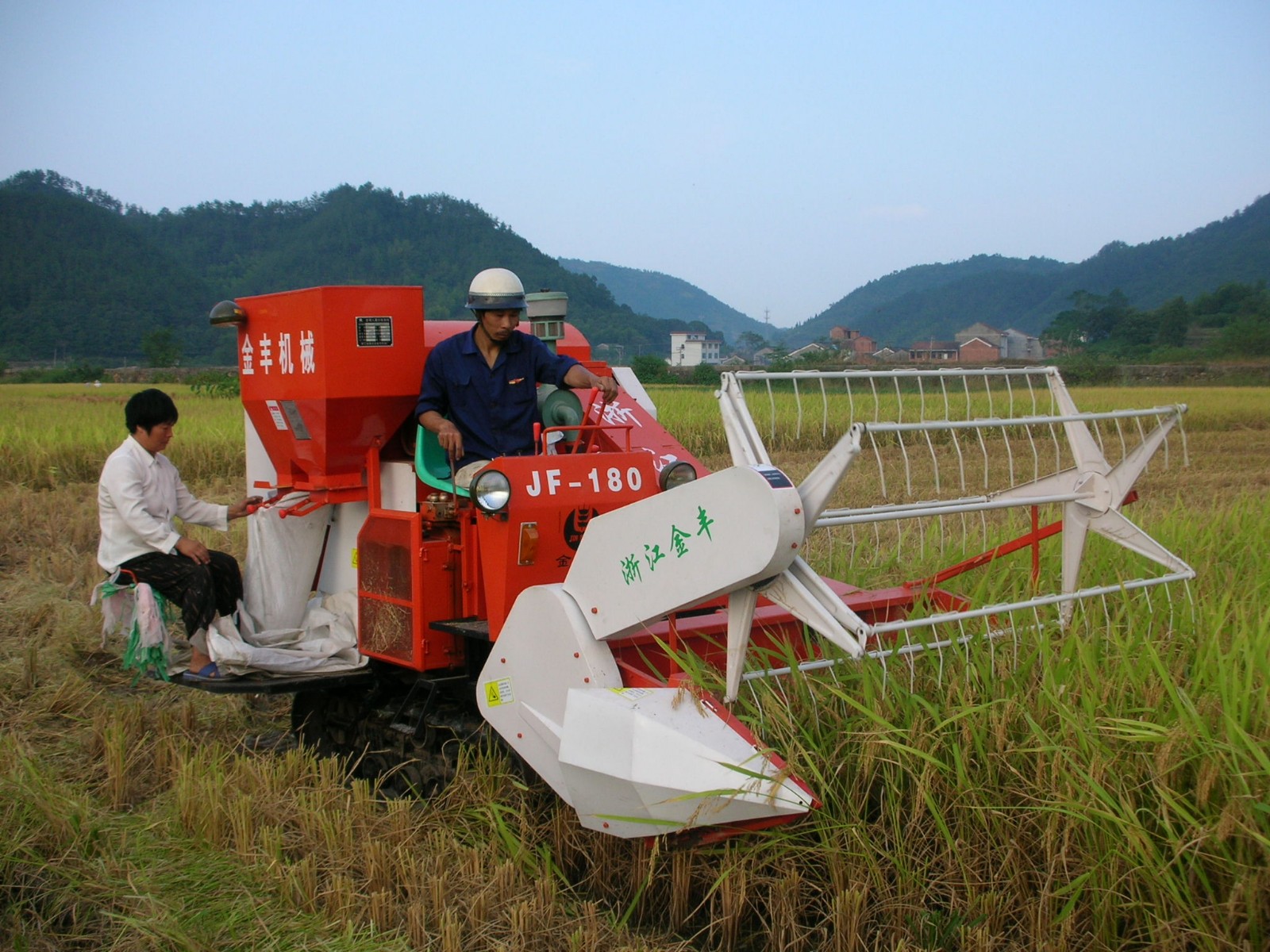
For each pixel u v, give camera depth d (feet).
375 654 15.90
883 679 12.81
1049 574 18.15
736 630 11.28
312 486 16.55
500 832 12.92
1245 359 235.81
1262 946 9.70
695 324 621.72
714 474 10.75
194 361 474.49
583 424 15.49
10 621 23.36
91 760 16.48
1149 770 10.84
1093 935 10.52
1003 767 11.77
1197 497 40.09
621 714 11.07
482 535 13.84
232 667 16.25
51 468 45.80
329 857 12.87
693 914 11.85
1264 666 11.73
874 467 42.52
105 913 11.64
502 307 15.35
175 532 16.61
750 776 10.27
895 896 11.50
